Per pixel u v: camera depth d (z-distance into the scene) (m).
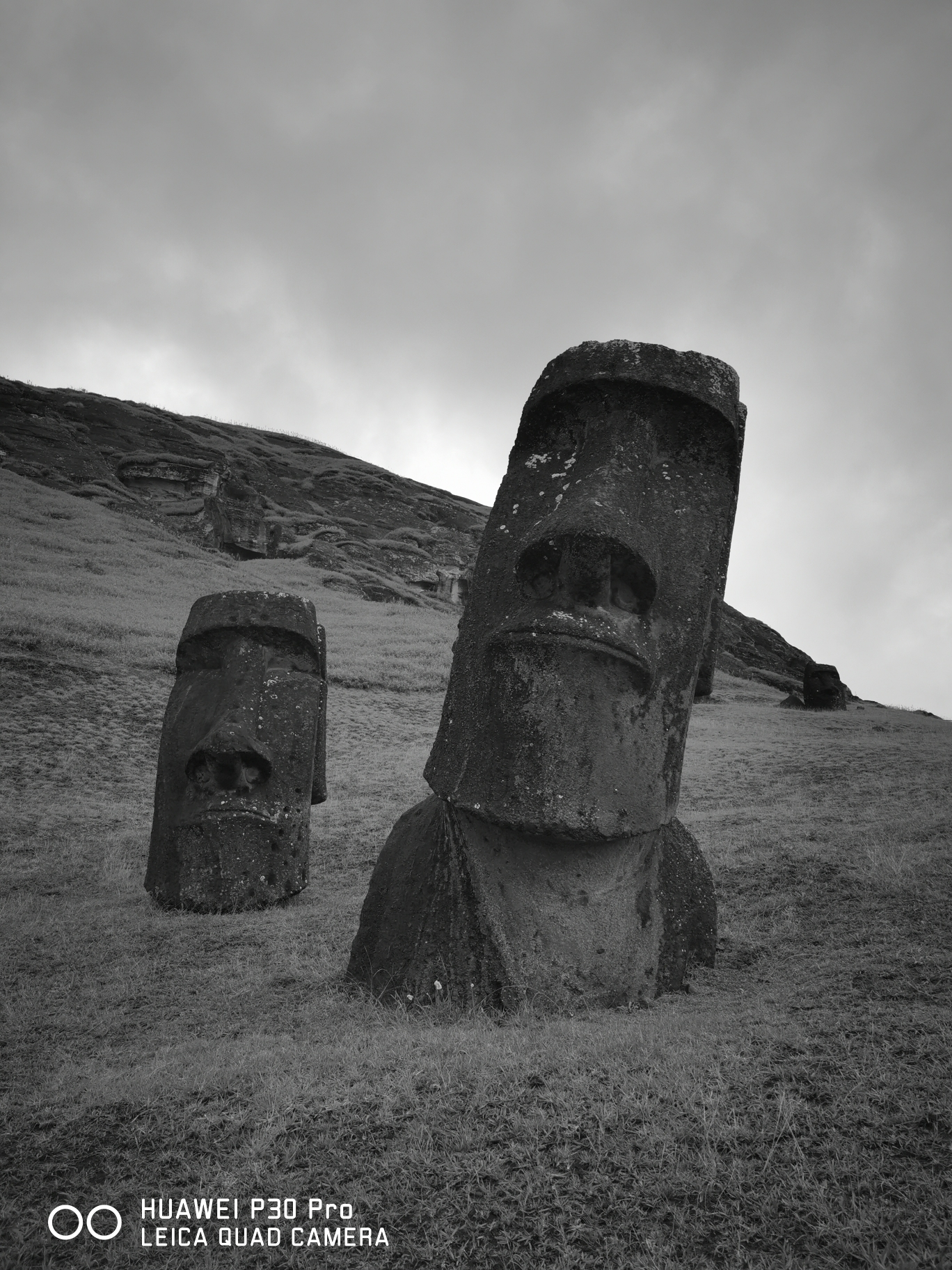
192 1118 3.74
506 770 5.55
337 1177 3.23
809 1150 3.04
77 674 22.08
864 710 35.00
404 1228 2.94
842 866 7.95
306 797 9.74
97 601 30.30
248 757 9.35
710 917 6.28
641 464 6.21
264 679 9.92
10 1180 3.42
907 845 8.51
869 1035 3.93
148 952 7.38
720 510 6.36
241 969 6.82
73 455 52.81
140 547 40.59
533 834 5.51
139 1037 5.45
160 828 9.54
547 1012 5.41
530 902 5.71
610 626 5.62
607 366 6.25
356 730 21.73
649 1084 3.60
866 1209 2.71
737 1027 4.34
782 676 57.31
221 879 9.01
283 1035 5.14
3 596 27.95
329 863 11.27
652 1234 2.76
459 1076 3.88
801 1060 3.71
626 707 5.66
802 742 21.97
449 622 40.31
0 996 6.29
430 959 5.80
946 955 5.41
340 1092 3.83
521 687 5.59
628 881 5.87
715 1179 2.94
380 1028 5.16
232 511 53.44
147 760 17.53
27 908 8.97
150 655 24.53
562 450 6.50
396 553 60.84
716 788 15.72
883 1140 3.03
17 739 17.42
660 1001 5.55
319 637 10.50
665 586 6.01
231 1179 3.25
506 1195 3.02
